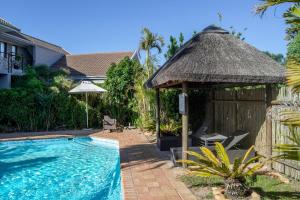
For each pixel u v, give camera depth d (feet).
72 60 131.54
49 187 31.48
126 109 81.51
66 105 75.36
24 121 72.08
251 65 33.04
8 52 97.81
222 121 47.19
